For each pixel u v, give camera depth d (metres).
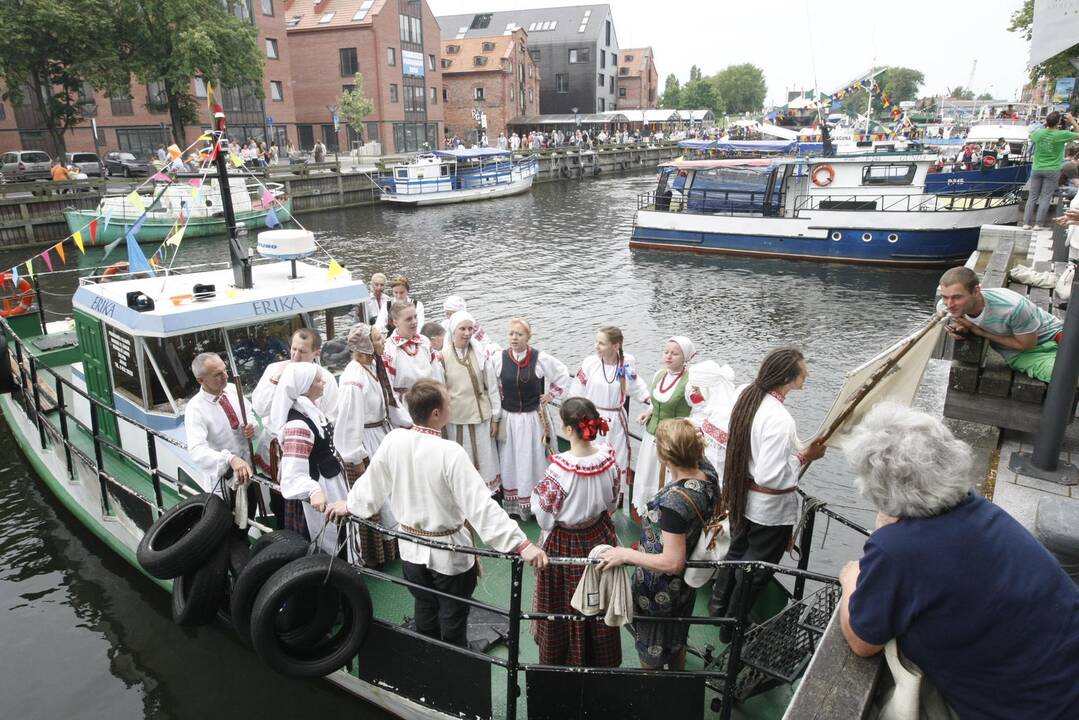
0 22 25.06
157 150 38.53
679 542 3.06
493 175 41.12
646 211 25.16
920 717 2.06
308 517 4.33
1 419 9.91
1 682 5.39
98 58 27.73
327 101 50.81
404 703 4.18
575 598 3.21
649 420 5.02
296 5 51.62
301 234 6.29
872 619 2.01
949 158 27.33
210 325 5.52
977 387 5.08
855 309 18.00
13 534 7.27
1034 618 1.85
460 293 19.53
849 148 25.41
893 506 1.99
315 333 4.44
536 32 78.81
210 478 4.80
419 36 53.25
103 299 5.76
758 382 3.74
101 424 6.27
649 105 95.62
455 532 3.57
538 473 5.53
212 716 5.05
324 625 3.76
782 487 3.71
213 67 31.19
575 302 18.70
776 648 3.44
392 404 5.16
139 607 6.19
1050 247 11.73
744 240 23.80
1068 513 3.39
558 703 3.46
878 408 2.20
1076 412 5.13
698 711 3.39
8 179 30.64
